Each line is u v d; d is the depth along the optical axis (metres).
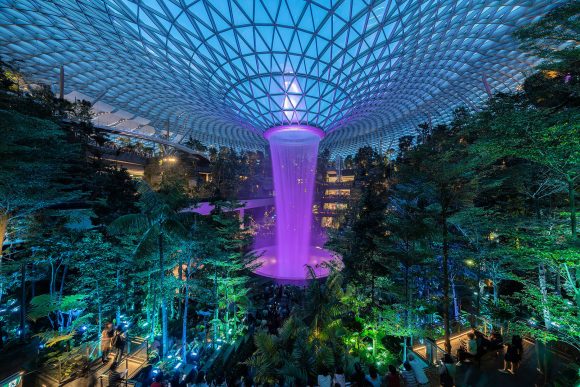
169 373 10.89
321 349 10.47
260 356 10.92
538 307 9.40
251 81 29.58
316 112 34.44
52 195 10.62
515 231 10.23
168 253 13.11
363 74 28.95
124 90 40.16
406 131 56.59
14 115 7.93
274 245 43.22
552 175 9.87
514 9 24.70
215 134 65.19
